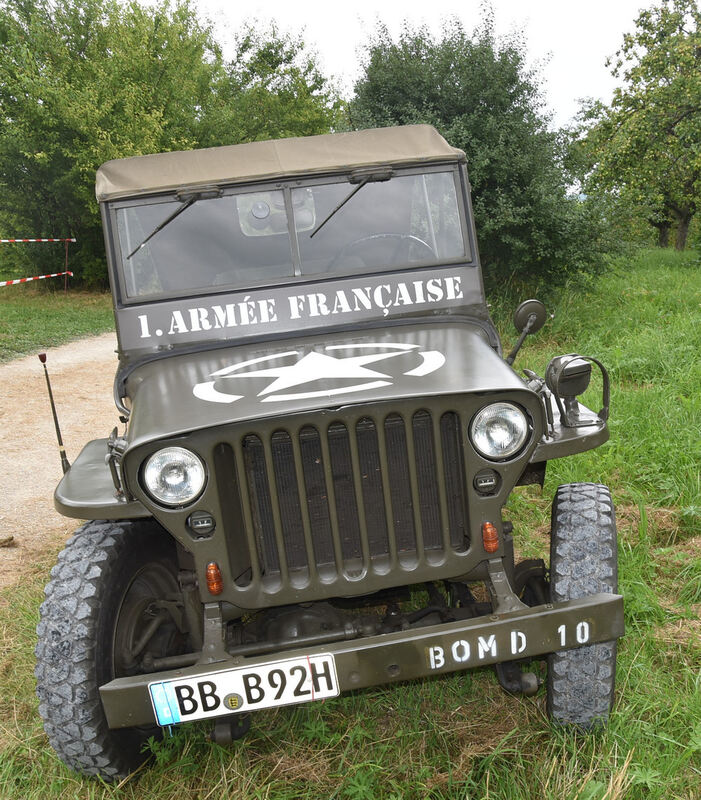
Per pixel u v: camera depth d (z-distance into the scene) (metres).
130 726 2.51
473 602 3.21
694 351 7.88
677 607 3.65
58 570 2.82
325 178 3.53
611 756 2.66
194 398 2.73
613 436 5.67
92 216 22.66
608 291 12.89
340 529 2.61
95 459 3.22
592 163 12.62
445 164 3.58
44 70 21.11
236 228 3.51
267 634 3.00
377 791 2.73
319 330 3.39
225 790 2.73
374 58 11.90
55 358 12.70
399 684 3.25
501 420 2.54
